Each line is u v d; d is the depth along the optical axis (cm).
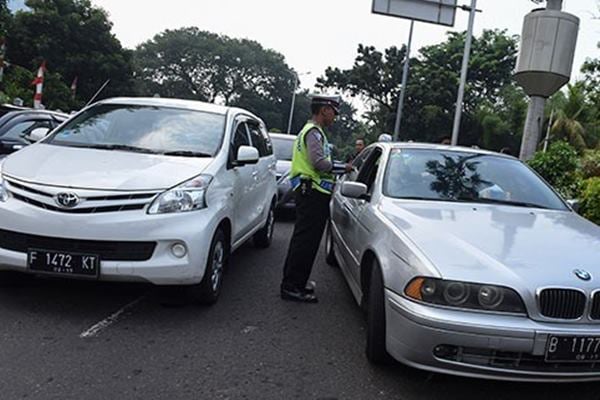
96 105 538
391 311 309
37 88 1476
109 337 368
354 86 3762
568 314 283
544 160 888
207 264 418
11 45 3183
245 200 542
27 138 679
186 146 477
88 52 3444
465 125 3547
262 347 371
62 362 327
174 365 334
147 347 357
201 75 8206
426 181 436
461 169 455
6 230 383
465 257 301
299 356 361
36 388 295
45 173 398
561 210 427
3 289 443
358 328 422
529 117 984
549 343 275
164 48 8019
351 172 578
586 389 333
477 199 421
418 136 3647
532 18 945
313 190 466
